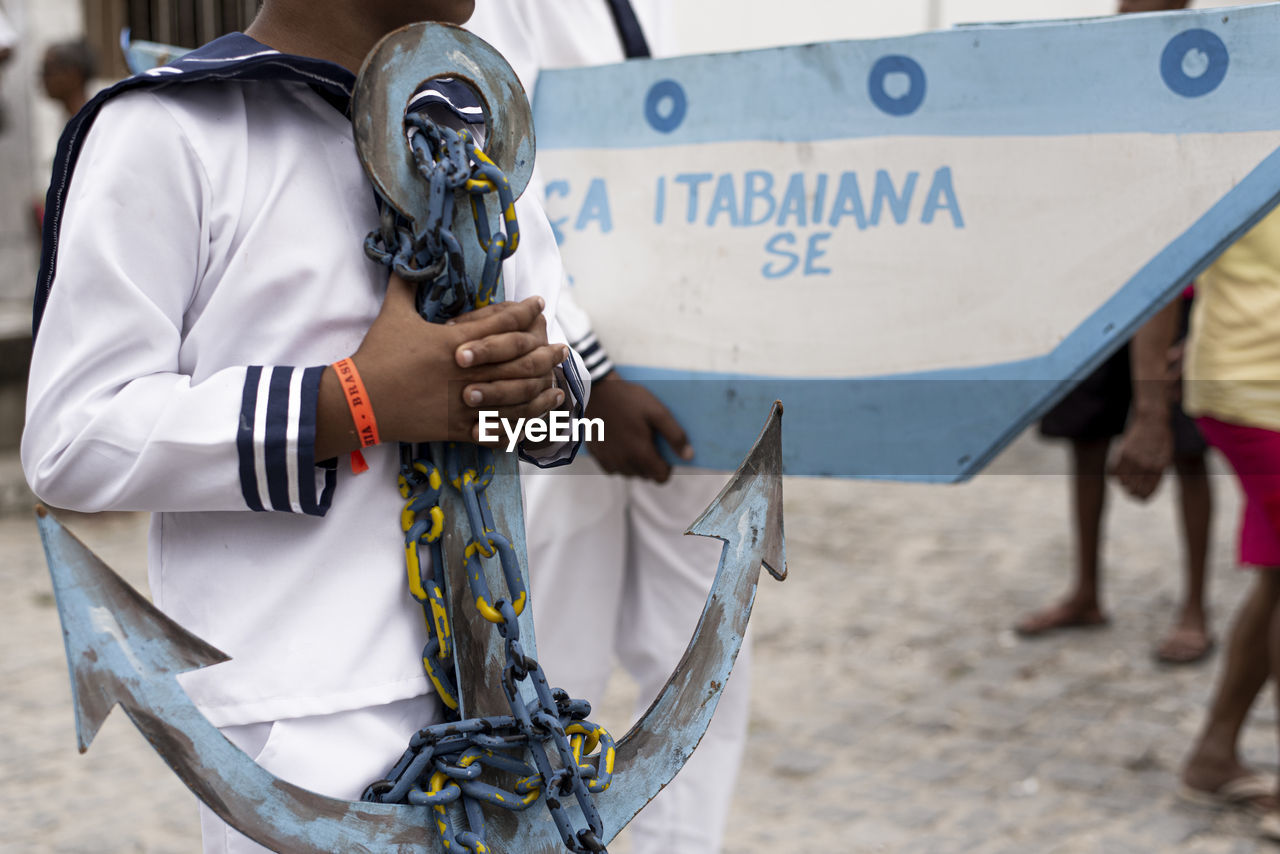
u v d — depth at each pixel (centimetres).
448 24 131
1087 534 464
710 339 243
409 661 134
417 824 127
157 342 125
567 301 240
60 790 349
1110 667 436
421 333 127
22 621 476
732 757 262
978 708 405
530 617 137
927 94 222
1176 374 417
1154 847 320
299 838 120
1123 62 209
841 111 229
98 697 111
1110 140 211
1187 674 429
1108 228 214
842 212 231
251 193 129
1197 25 203
